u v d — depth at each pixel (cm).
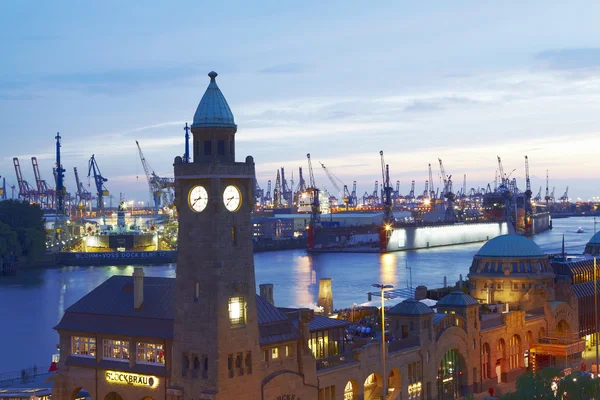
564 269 19175
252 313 10712
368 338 13325
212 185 10356
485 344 15825
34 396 13362
